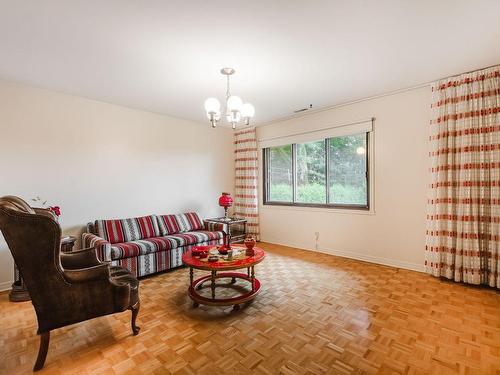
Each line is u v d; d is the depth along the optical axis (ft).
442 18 6.31
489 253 9.30
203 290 9.31
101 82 10.07
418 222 11.09
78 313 5.84
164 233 13.10
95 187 12.08
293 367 5.41
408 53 8.05
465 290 9.13
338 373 5.22
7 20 6.20
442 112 10.07
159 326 7.06
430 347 6.01
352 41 7.32
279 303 8.29
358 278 10.40
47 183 10.77
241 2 5.67
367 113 12.37
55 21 6.27
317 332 6.66
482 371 5.24
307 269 11.57
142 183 13.71
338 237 13.73
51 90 10.85
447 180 10.00
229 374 5.24
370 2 5.72
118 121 12.86
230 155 18.11
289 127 15.66
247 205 17.39
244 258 8.43
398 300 8.41
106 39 7.08
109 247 9.49
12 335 6.71
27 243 5.33
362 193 13.01
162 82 10.09
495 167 9.07
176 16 6.12
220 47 7.54
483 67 9.12
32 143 10.41
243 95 11.65
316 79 9.94
